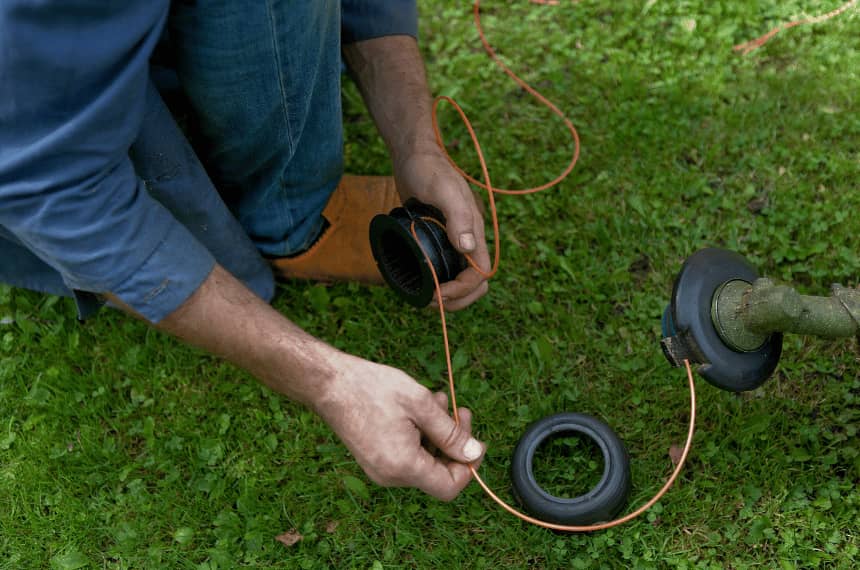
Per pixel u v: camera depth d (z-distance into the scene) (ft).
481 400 7.82
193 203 7.09
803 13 10.32
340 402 5.59
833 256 8.32
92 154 5.00
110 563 7.22
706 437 7.37
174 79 7.20
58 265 5.56
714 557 6.79
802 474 7.06
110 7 4.65
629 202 8.84
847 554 6.63
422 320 8.38
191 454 7.66
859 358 7.63
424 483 5.64
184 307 5.64
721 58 10.04
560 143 9.58
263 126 6.86
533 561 6.92
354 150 9.70
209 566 7.04
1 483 7.66
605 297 8.29
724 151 9.31
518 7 10.98
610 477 6.73
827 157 9.04
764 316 5.64
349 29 7.82
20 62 4.55
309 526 7.20
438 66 10.53
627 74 9.97
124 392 8.22
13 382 8.26
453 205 6.84
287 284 8.80
